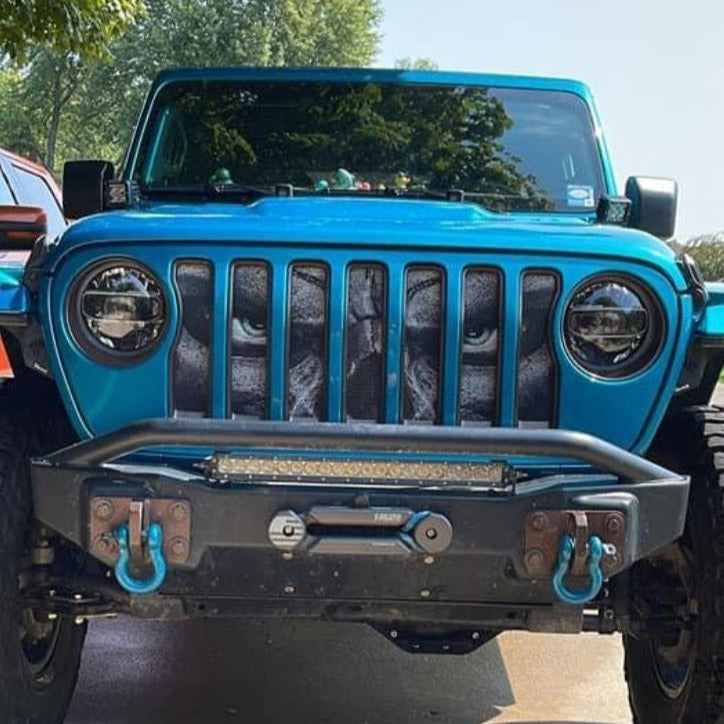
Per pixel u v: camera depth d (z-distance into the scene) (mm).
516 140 4445
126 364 2871
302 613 2922
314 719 3977
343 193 4215
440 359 2859
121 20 7922
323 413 2854
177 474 2729
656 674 3568
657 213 4133
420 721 4008
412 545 2680
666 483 2707
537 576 2707
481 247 2848
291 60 33312
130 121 32812
